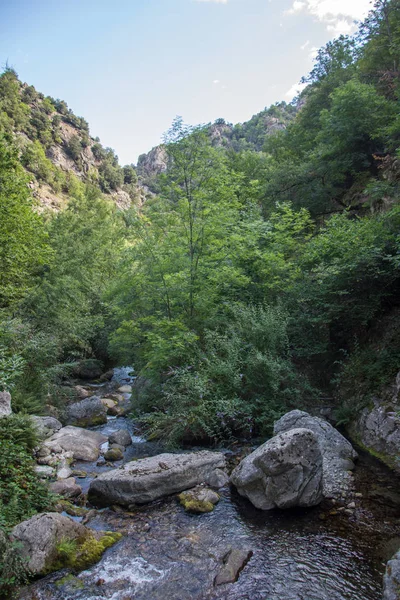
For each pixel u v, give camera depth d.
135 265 10.52
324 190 17.12
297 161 21.81
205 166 9.90
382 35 18.97
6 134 16.02
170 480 5.77
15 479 5.18
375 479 5.83
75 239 24.55
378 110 16.19
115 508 5.38
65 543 4.24
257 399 7.96
